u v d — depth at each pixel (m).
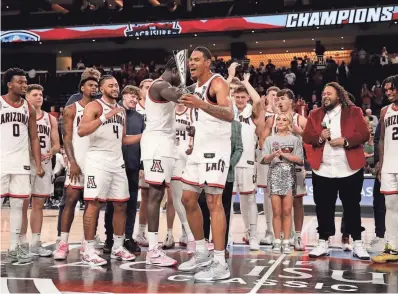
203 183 3.91
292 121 5.55
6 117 4.55
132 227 5.09
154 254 4.41
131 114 5.28
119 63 23.14
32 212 4.99
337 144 4.79
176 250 5.44
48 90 20.03
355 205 4.89
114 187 4.63
